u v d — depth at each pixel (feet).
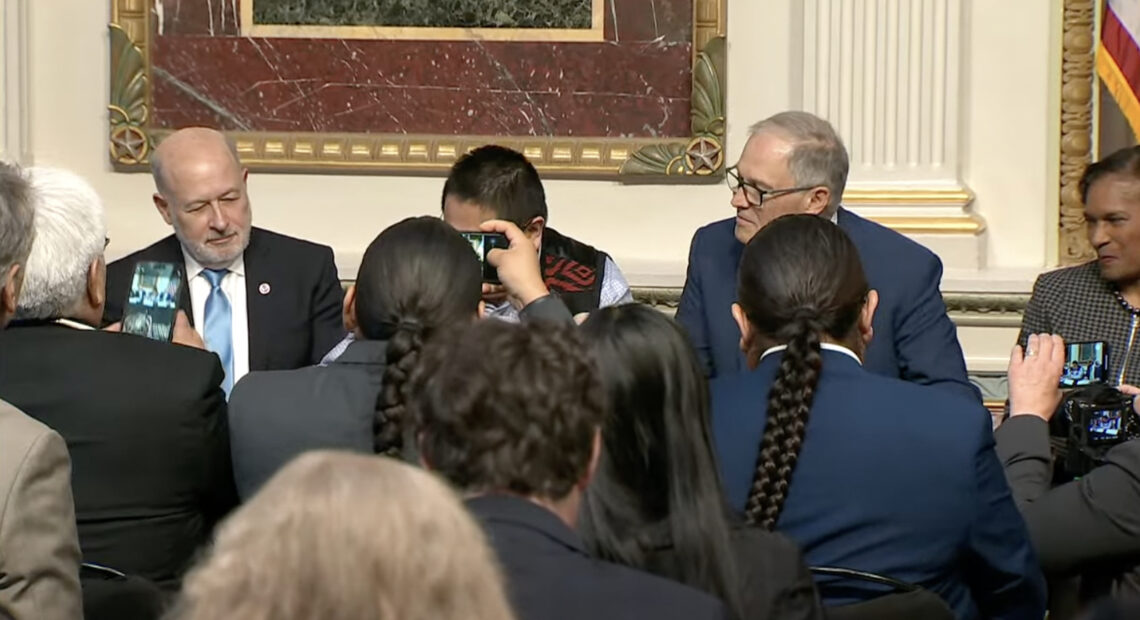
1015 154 17.69
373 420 8.30
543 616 5.49
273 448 8.52
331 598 3.87
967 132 17.69
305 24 17.95
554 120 17.92
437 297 8.27
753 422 7.91
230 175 12.43
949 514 7.72
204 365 8.67
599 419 5.85
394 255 8.37
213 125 17.99
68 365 8.52
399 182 18.13
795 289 7.99
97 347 8.61
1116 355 12.44
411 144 17.89
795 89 17.80
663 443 6.66
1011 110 17.66
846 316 8.07
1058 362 9.73
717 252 12.41
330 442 8.45
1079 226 17.65
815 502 7.72
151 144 17.90
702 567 6.54
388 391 8.04
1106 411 9.92
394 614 3.89
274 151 17.90
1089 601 9.14
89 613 7.93
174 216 12.42
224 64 17.95
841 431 7.75
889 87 17.43
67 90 18.04
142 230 18.06
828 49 17.52
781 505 7.69
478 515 5.63
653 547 6.58
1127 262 12.24
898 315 11.77
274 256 12.94
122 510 8.45
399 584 3.91
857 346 8.25
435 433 5.73
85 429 8.43
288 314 12.78
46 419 8.43
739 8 17.87
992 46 17.62
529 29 17.87
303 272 12.97
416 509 4.01
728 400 8.04
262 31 17.95
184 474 8.54
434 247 8.40
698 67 17.67
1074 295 12.73
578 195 18.06
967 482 7.75
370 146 17.89
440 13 17.92
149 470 8.47
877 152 17.49
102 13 17.99
